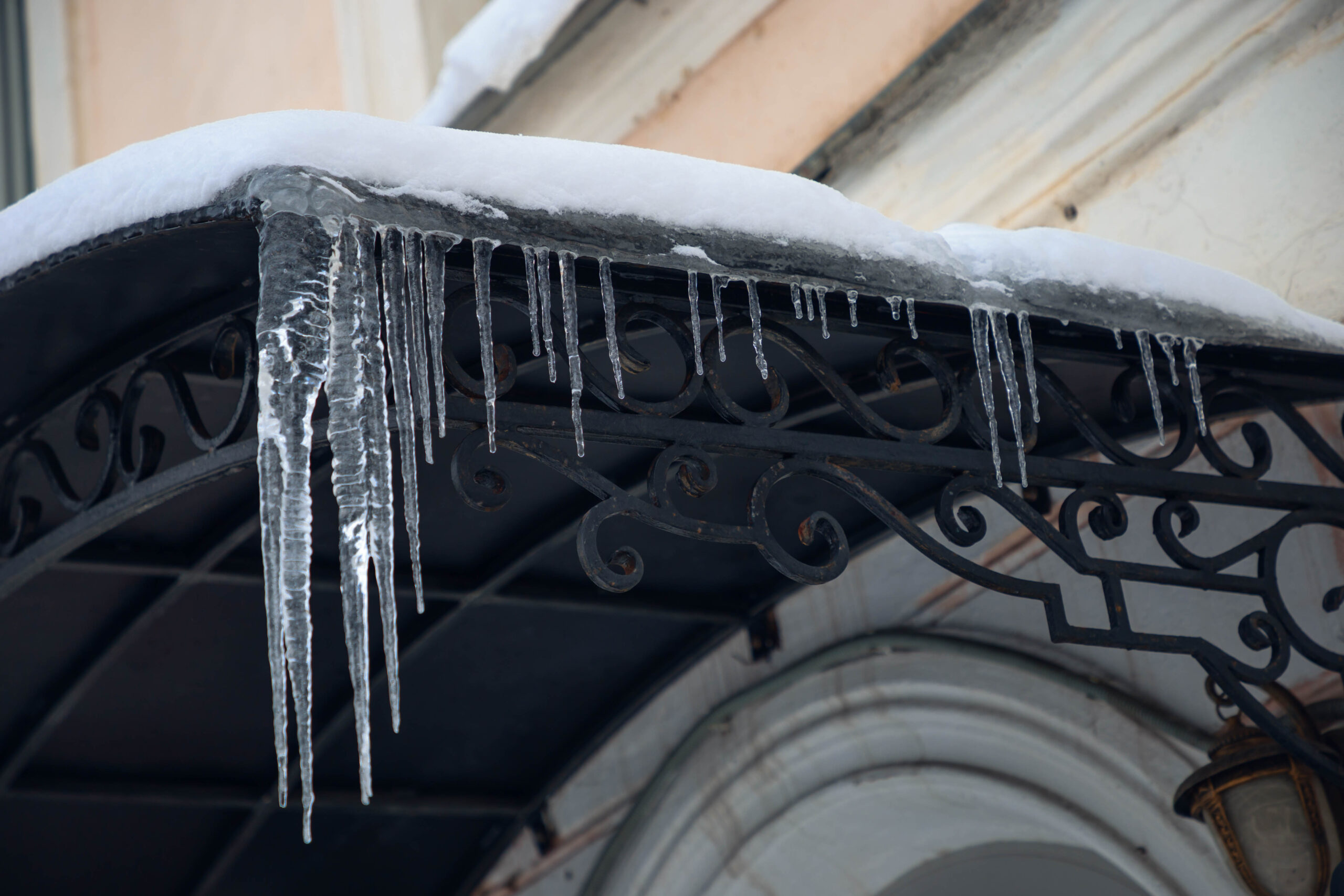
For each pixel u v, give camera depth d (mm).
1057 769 3961
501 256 2535
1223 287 3150
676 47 5727
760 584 4512
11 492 3191
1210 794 3201
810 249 2617
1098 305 2930
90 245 2475
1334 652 3314
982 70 4672
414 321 2320
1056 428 3812
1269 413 3736
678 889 4629
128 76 9086
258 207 2238
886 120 4949
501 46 5969
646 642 4547
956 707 4152
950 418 2895
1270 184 3924
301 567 2195
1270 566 3129
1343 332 3348
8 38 9523
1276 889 3088
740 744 4598
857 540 4312
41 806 4328
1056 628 2854
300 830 4691
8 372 2939
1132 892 4230
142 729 4230
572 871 4941
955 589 4270
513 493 3633
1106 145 4332
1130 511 4004
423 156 2344
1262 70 4000
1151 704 3805
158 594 3678
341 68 7418
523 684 4500
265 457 2178
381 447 2254
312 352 2209
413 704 4406
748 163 5414
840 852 4605
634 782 4875
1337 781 3016
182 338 2797
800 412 3447
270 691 4215
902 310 2895
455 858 5062
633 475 3717
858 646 4363
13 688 3938
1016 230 3131
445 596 3953
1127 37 4285
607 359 3057
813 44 5285
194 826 4602
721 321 2688
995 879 4609
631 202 2484
